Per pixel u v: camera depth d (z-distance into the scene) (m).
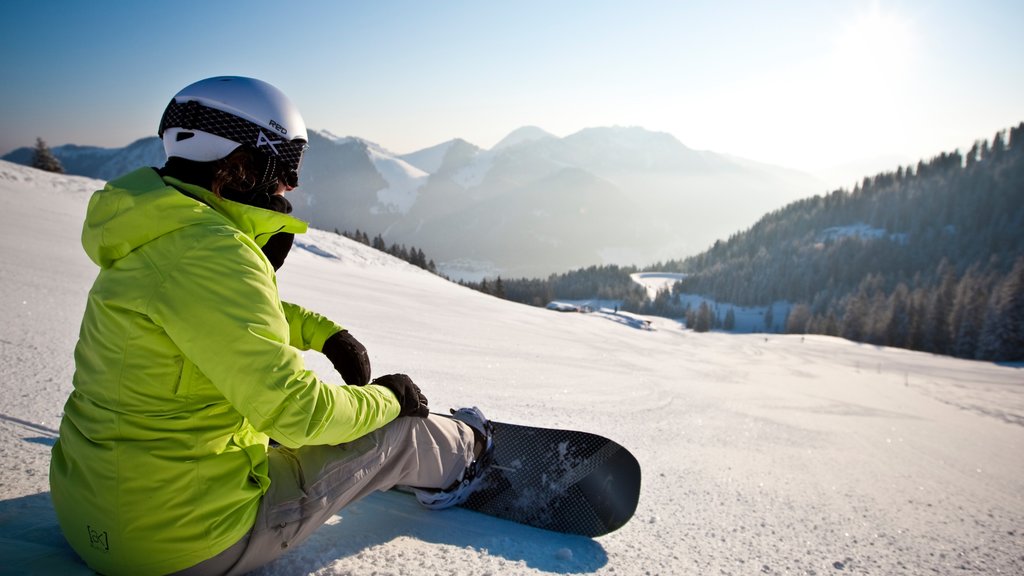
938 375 25.70
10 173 19.28
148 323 0.96
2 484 1.44
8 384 2.36
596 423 3.86
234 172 1.07
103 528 1.00
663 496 2.26
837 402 7.86
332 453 1.21
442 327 10.91
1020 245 113.44
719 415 5.05
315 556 1.27
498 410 3.90
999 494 3.17
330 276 17.89
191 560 1.01
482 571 1.31
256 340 0.96
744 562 1.66
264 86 1.11
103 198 0.98
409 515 1.58
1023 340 54.00
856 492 2.78
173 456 0.99
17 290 4.87
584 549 1.55
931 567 1.84
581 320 31.14
